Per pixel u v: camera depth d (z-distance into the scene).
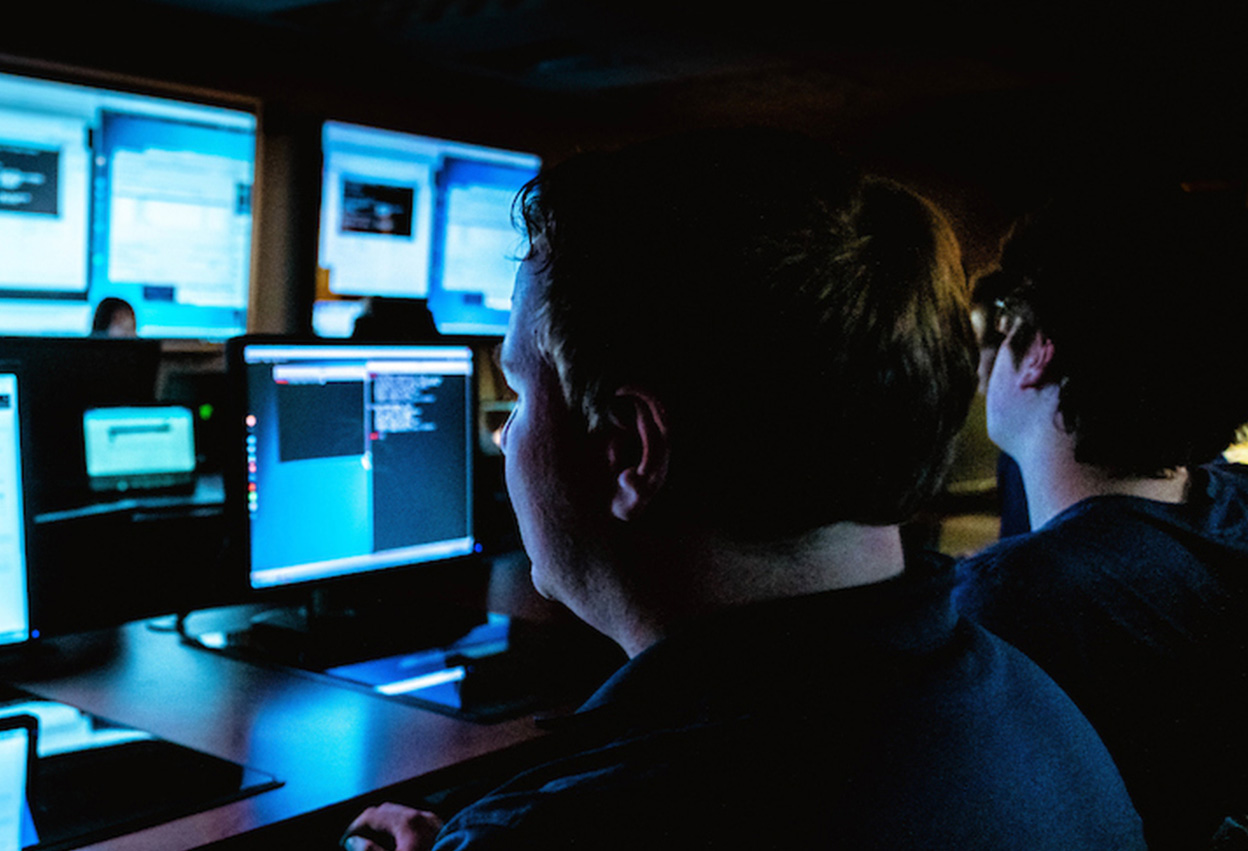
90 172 4.97
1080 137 6.47
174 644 1.90
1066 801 0.70
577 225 0.70
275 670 1.78
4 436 1.61
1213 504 1.34
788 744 0.62
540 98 6.85
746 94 6.89
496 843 0.62
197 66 5.25
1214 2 4.88
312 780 1.34
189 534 2.10
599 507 0.72
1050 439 1.38
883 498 0.67
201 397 2.80
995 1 4.83
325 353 1.89
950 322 0.69
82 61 4.87
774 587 0.69
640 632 0.73
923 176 7.13
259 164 5.48
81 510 2.01
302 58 5.64
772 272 0.65
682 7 4.88
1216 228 1.26
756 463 0.66
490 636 1.96
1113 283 1.26
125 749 1.42
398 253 6.08
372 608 2.11
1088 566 1.22
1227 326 1.25
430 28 5.38
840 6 4.86
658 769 0.62
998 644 0.78
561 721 0.71
